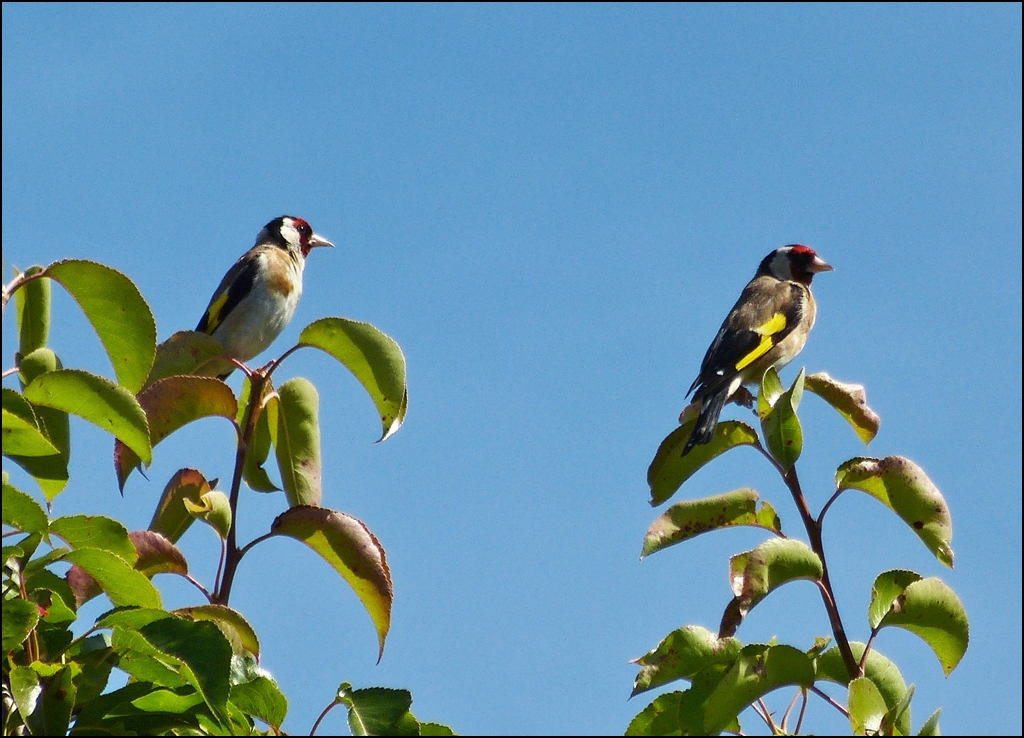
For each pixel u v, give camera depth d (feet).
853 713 18.07
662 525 19.93
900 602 19.29
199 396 20.26
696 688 18.25
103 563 16.34
